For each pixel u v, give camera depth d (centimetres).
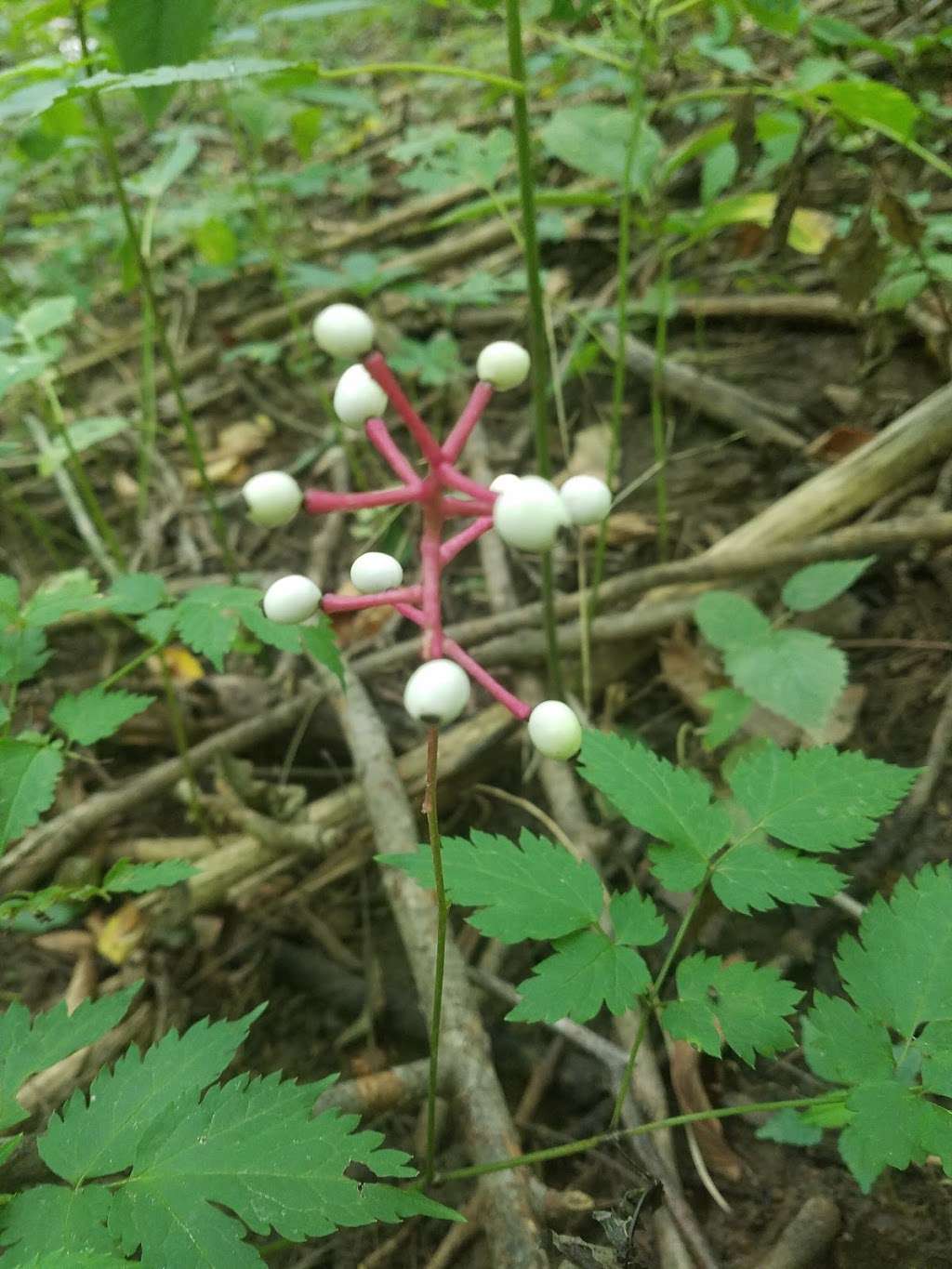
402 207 69
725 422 47
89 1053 29
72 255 61
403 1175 17
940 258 37
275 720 38
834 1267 23
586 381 50
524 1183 23
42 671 44
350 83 86
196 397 60
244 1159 17
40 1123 27
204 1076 18
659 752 36
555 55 51
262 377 60
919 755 33
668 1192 23
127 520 53
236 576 43
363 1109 25
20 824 23
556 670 36
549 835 35
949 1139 17
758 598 39
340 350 14
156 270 70
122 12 23
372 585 16
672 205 57
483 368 15
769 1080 27
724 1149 25
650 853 21
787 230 34
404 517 49
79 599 27
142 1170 17
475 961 31
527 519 13
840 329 50
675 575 38
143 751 40
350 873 35
